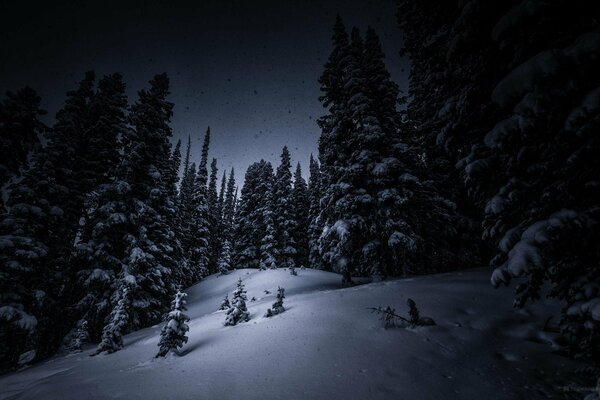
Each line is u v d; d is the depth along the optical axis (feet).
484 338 24.23
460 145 26.45
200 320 50.62
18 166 58.39
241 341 28.84
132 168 67.77
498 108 21.38
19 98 59.36
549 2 14.26
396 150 61.21
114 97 77.15
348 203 58.75
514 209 19.29
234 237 160.25
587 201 15.19
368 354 22.17
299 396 17.07
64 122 66.64
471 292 34.27
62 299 60.08
